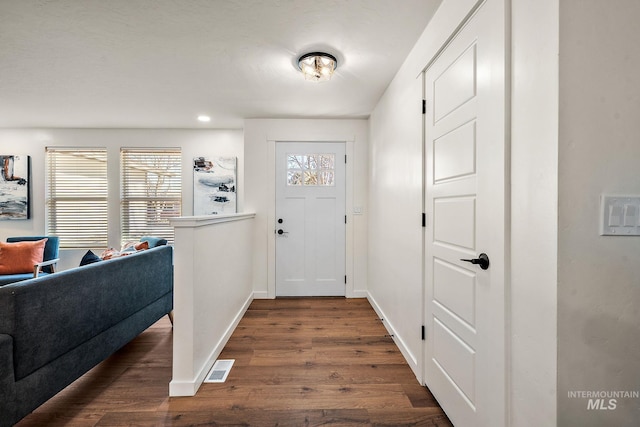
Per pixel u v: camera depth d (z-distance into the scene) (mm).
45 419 1399
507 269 985
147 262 2150
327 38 1749
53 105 2898
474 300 1181
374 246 2982
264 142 3324
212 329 1921
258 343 2213
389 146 2404
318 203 3365
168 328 2541
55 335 1335
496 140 1030
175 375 1602
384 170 2570
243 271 2834
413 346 1842
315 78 2084
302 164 3357
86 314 1525
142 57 1962
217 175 3785
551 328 812
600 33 792
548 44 812
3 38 1715
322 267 3387
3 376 1119
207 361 1816
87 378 1750
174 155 3816
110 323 1723
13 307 1166
